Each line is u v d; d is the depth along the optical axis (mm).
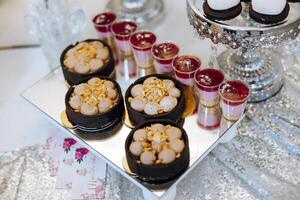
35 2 859
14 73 905
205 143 710
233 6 704
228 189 716
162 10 972
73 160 766
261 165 731
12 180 750
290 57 850
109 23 859
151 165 645
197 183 726
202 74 737
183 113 746
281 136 755
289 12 702
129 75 831
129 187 730
